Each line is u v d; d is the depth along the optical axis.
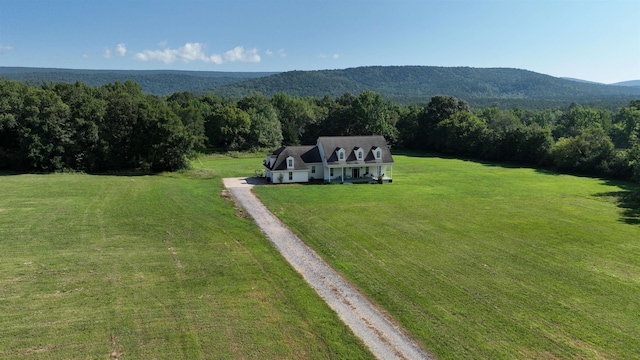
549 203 46.53
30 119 64.94
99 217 38.09
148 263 27.09
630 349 17.98
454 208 43.75
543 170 77.56
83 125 68.62
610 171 67.81
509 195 51.09
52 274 24.97
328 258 28.75
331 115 120.94
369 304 21.89
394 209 43.09
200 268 26.42
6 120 66.81
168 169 69.38
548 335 19.03
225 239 32.53
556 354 17.56
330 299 22.41
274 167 59.75
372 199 48.03
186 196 48.31
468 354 17.50
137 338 18.12
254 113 110.75
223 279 24.73
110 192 49.88
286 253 29.67
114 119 71.75
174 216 39.09
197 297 22.27
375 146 64.69
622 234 34.69
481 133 99.56
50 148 65.75
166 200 45.91
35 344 17.44
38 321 19.36
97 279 24.36
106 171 69.44
